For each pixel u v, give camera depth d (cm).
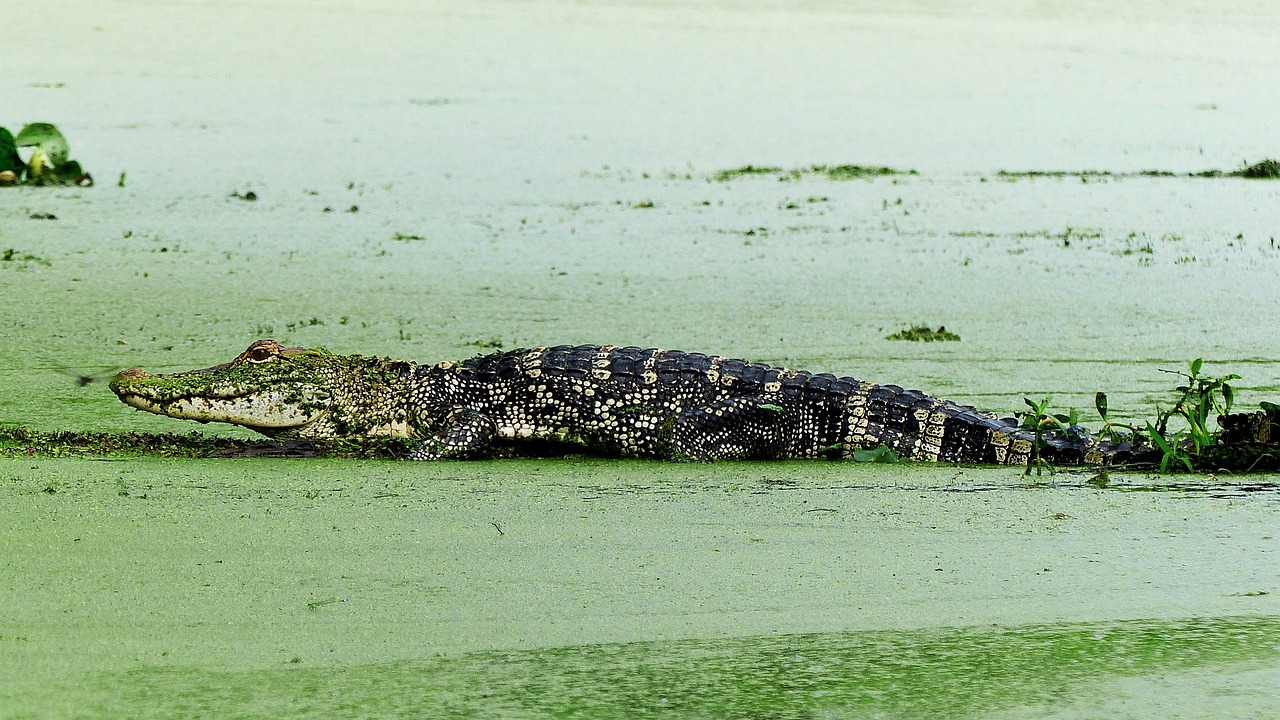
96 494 2831
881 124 10769
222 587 2275
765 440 3400
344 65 13300
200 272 5609
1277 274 5853
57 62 12750
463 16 16788
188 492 2872
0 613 2141
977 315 5044
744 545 2559
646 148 9550
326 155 9044
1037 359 4359
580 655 2033
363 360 3472
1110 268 5962
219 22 15712
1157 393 3925
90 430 3453
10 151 7919
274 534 2575
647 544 2559
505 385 3406
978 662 2019
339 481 3011
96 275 5509
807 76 13212
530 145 9594
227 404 3281
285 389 3319
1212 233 6900
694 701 1880
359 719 1803
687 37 15638
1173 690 1917
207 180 8050
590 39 15350
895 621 2184
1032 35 16025
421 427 3381
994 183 8419
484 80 12638
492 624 2144
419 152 9231
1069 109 11519
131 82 11875
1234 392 3956
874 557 2498
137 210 7081
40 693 1862
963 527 2691
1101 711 1847
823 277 5734
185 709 1823
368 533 2595
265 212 7112
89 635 2066
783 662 2014
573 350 3503
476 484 3016
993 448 3325
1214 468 3216
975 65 13900
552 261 5988
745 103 11700
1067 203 7769
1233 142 10012
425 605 2217
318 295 5225
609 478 3108
